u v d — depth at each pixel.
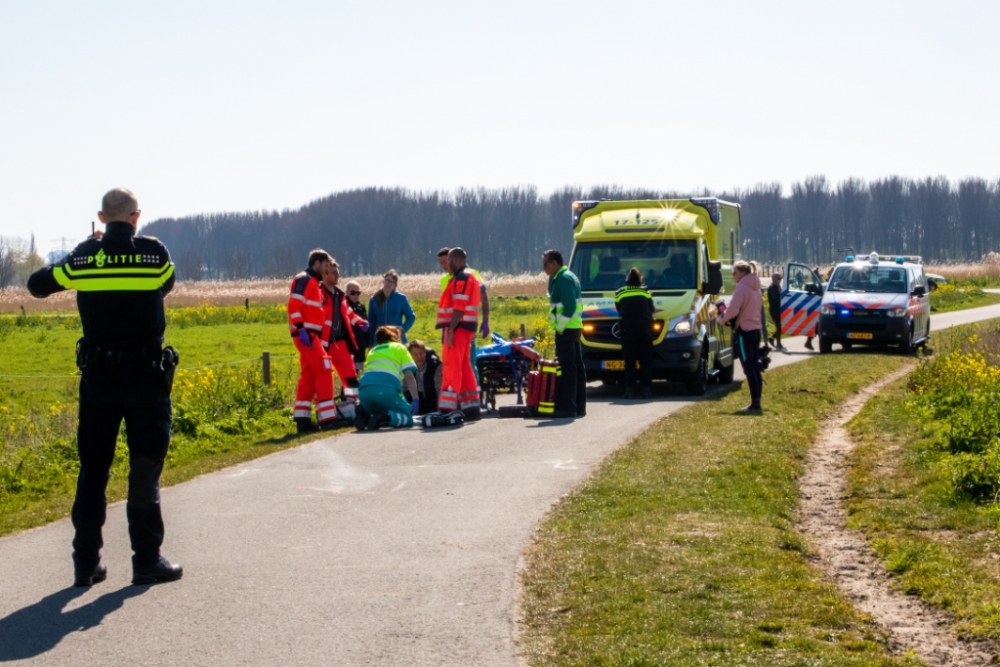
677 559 6.51
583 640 5.18
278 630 5.46
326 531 7.51
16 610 5.86
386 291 15.28
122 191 6.17
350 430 12.68
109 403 6.12
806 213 176.62
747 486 8.64
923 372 15.79
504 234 176.75
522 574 6.34
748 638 5.17
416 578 6.32
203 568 6.62
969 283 72.56
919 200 175.50
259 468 10.08
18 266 150.25
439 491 8.77
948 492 8.16
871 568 6.64
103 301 6.05
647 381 15.63
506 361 14.38
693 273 16.77
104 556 7.01
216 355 28.75
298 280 12.82
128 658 5.11
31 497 10.27
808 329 27.12
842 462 10.06
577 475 9.30
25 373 25.44
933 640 5.35
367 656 5.09
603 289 16.83
